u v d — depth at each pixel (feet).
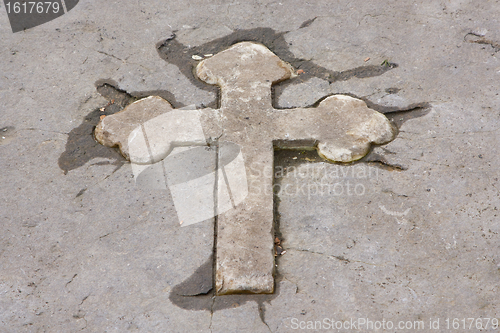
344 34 10.82
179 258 7.55
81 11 11.52
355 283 7.23
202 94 9.82
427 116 9.20
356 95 9.69
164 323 6.90
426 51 10.36
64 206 8.18
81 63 10.41
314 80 10.02
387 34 10.75
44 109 9.59
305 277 7.33
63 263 7.54
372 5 11.38
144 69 10.32
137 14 11.44
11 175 8.59
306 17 11.23
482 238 7.59
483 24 10.76
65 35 10.99
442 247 7.54
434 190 8.18
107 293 7.22
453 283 7.16
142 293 7.21
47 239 7.80
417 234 7.70
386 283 7.21
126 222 7.96
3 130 9.26
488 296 7.00
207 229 7.82
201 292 7.22
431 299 7.02
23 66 10.34
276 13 11.34
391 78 9.93
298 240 7.77
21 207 8.16
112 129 9.11
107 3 11.71
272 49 10.66
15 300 7.17
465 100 9.39
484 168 8.39
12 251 7.66
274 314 6.96
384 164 8.64
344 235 7.76
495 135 8.81
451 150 8.66
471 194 8.09
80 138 9.18
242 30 11.03
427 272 7.29
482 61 10.06
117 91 9.96
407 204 8.05
